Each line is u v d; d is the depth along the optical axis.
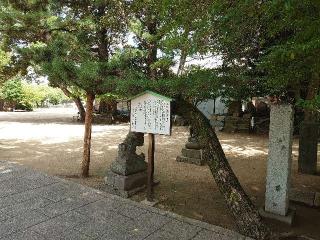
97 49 11.16
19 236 3.17
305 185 6.25
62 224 3.49
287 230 4.16
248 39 4.29
